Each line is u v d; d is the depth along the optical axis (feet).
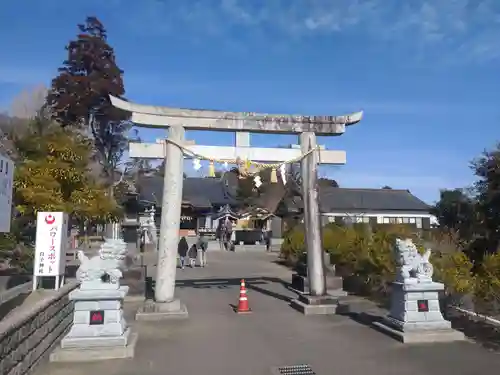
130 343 25.95
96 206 54.75
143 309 36.42
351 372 22.88
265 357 25.57
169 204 37.78
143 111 38.06
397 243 30.78
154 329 32.60
